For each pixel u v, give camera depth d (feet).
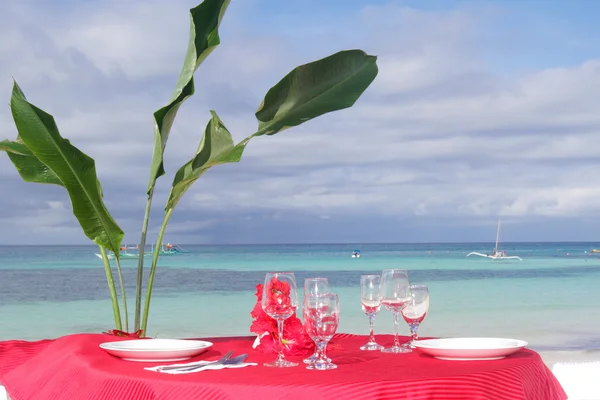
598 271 110.22
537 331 48.42
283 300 6.59
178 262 142.61
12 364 7.82
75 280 92.73
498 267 122.42
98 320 57.82
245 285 86.53
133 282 90.89
